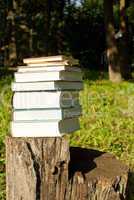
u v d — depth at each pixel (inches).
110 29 275.9
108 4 277.9
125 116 139.4
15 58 321.4
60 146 53.6
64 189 54.1
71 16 386.3
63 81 54.7
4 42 339.9
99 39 389.7
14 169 54.6
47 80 53.4
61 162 53.6
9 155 54.7
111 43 273.9
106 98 159.6
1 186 81.0
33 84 53.8
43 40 354.0
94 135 114.4
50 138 53.7
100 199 53.7
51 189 54.1
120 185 54.5
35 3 346.0
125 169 57.0
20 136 54.6
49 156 53.8
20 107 54.1
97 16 390.9
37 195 54.2
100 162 59.0
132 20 389.1
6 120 114.8
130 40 400.8
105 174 55.2
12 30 330.0
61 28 381.1
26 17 344.5
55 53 374.0
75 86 58.1
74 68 57.8
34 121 53.9
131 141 113.0
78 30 386.6
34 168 53.8
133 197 75.8
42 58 53.9
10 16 333.7
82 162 58.5
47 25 354.0
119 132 119.6
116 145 109.6
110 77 267.9
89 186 53.5
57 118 53.4
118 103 155.9
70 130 56.2
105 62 390.6
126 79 306.2
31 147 53.8
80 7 392.2
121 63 329.1
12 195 55.1
